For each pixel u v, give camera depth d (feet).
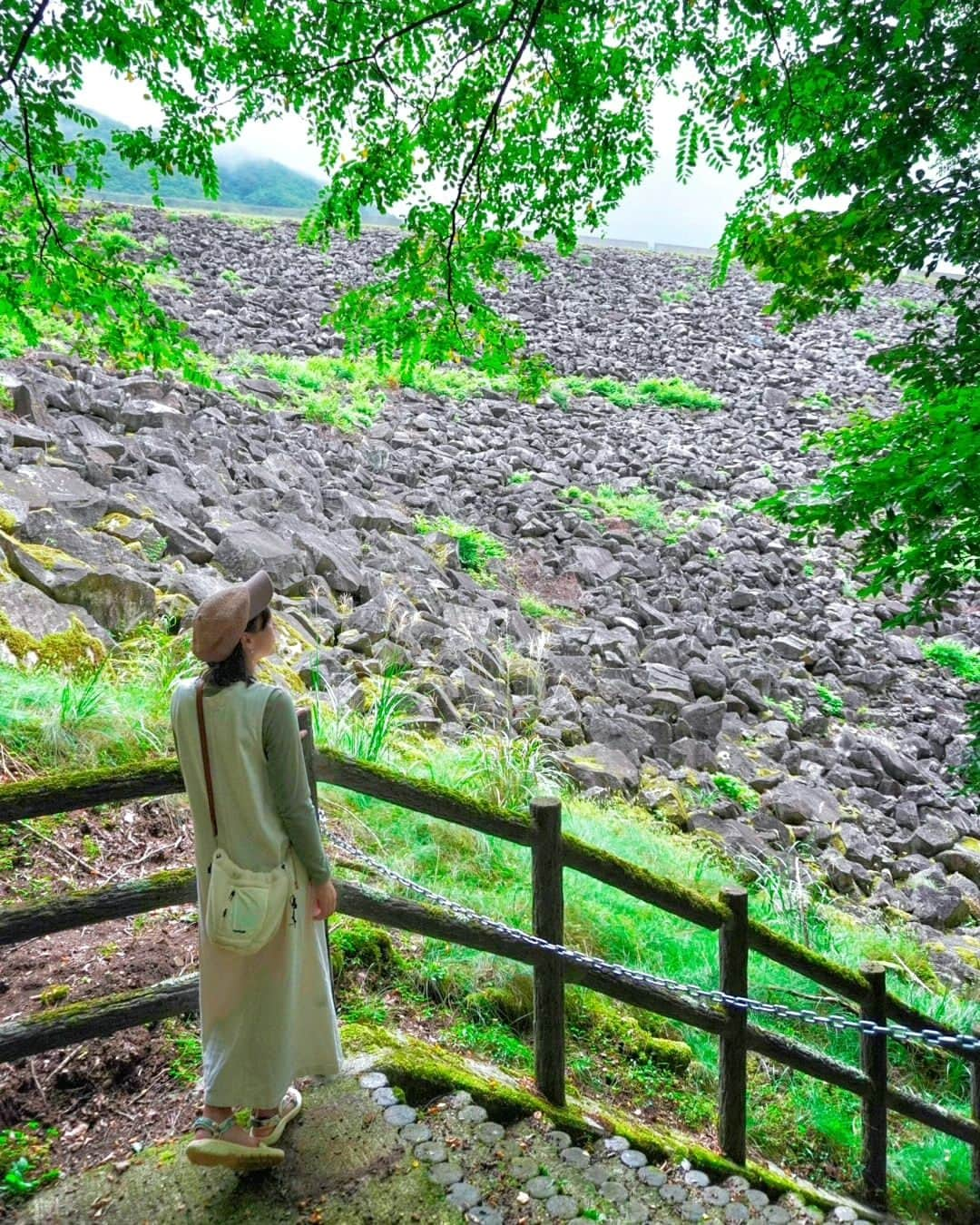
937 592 18.24
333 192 15.84
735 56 15.28
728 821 26.27
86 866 13.16
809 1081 15.89
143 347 16.60
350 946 12.64
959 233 18.79
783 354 88.02
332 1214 8.55
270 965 8.13
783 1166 13.58
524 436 57.31
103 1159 9.09
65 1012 8.82
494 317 17.11
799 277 20.49
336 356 59.11
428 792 10.32
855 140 17.79
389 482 42.83
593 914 16.61
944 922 26.37
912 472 16.49
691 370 80.59
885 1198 13.58
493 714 26.00
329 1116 9.68
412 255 16.63
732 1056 12.07
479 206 16.03
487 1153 9.66
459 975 13.24
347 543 32.81
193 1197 8.63
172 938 12.22
